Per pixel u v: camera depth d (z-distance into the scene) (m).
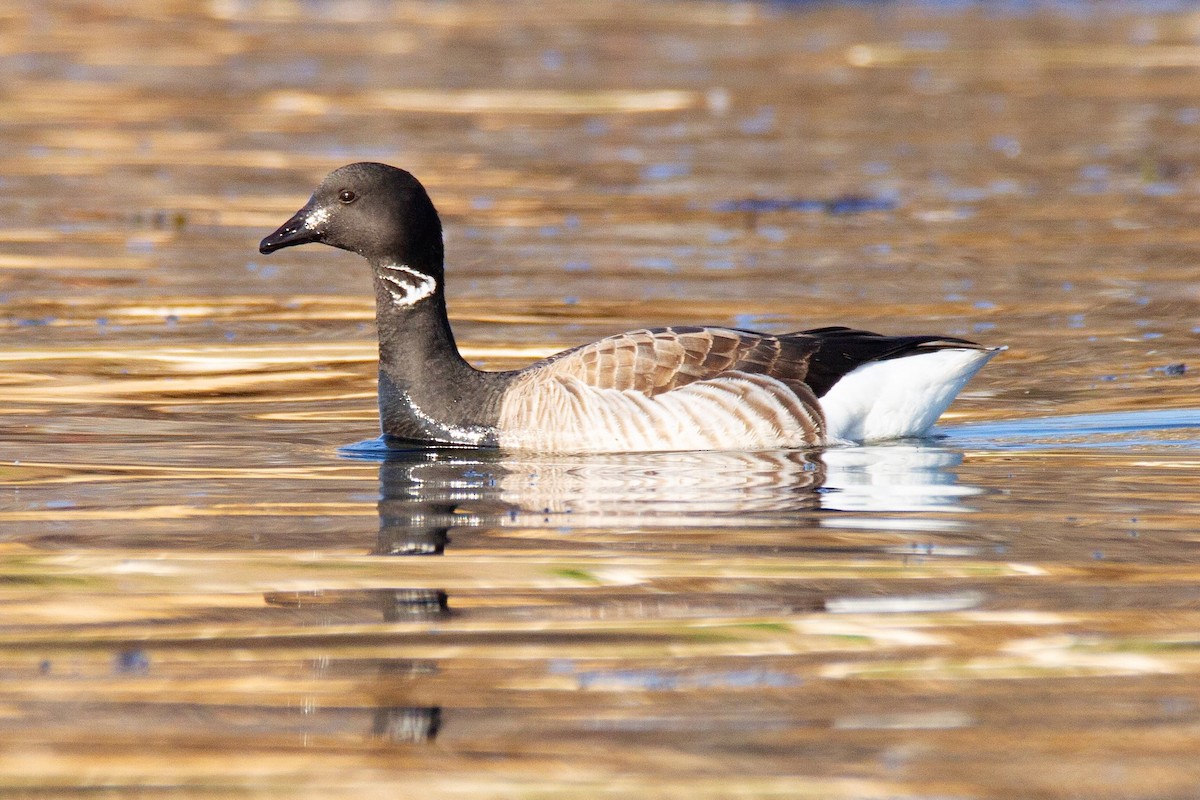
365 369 19.02
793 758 8.17
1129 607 10.29
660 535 11.99
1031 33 54.03
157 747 8.40
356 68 46.53
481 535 12.06
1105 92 42.97
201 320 21.53
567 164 34.06
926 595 10.56
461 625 10.09
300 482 13.85
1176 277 23.70
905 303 22.20
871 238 27.16
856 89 43.75
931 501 12.95
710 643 9.75
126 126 37.97
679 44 51.62
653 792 7.83
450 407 15.35
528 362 19.00
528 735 8.48
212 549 11.76
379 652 9.66
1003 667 9.34
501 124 38.66
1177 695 8.94
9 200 30.08
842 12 59.53
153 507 12.98
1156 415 16.25
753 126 38.66
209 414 16.80
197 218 28.88
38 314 21.70
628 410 14.57
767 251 26.20
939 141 36.66
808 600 10.46
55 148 35.34
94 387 17.92
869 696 8.95
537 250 26.31
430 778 8.00
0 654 9.68
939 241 26.81
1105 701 8.85
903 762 8.14
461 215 29.22
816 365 14.88
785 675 9.24
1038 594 10.57
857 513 12.58
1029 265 24.80
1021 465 14.29
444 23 56.25
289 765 8.16
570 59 48.56
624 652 9.61
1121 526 12.17
